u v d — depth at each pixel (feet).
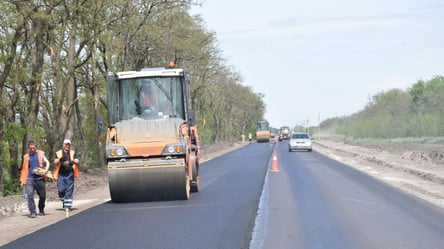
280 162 131.13
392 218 46.65
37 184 53.93
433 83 313.94
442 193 65.77
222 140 362.12
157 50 132.87
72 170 55.47
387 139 259.80
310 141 195.11
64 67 111.24
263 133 361.10
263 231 40.65
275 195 63.52
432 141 208.23
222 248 34.91
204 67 197.98
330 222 44.62
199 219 46.83
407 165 113.91
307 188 71.20
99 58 121.08
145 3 115.44
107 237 39.75
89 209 55.98
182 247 35.53
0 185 88.63
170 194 60.64
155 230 42.06
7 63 85.15
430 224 43.60
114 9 107.04
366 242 36.68
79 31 97.30
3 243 39.14
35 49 97.04
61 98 101.19
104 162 132.46
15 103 100.68
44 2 88.22
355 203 56.34
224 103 335.67
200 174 100.63
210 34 155.63
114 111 64.18
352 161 135.85
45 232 42.60
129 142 60.70
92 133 143.54
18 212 58.34
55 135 102.63
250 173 98.78
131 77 64.59
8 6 85.05
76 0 92.32
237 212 50.37
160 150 59.52
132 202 61.36
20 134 92.53
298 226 42.73
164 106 64.49
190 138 66.23
